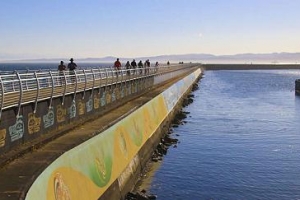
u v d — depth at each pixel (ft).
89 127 82.23
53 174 50.75
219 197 86.53
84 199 57.98
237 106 253.44
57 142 66.08
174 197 86.38
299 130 165.89
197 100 294.87
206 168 108.58
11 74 65.31
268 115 211.61
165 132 160.15
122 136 91.04
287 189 91.56
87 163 64.13
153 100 149.28
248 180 97.91
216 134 158.40
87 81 102.47
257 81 535.19
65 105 85.97
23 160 53.88
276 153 125.08
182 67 471.62
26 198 39.81
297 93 340.59
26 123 66.33
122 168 83.10
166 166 110.93
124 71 148.77
